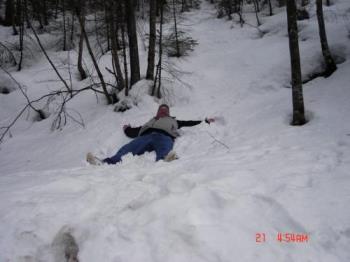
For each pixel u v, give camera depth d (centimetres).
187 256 224
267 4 1495
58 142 692
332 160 361
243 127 593
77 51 1231
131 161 483
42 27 1485
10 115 945
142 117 703
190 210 263
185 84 839
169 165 423
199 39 1230
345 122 491
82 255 244
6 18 1597
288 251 222
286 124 553
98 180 370
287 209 261
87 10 1258
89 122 754
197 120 655
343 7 1110
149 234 250
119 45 1029
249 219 254
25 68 1216
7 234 272
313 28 992
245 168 361
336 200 267
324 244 225
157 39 1115
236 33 1226
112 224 267
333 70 743
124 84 843
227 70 923
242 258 219
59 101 945
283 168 348
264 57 932
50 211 297
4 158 677
